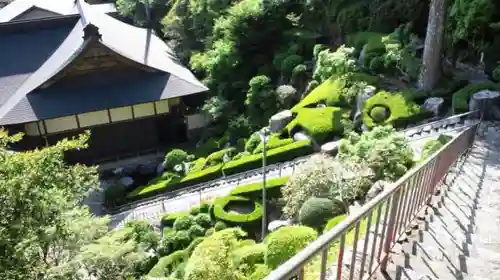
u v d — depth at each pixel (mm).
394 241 5043
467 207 6789
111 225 18031
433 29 17031
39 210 7340
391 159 11289
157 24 37094
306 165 12617
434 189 7059
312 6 25594
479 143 12383
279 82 24703
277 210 15867
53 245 7785
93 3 43312
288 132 19938
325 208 10414
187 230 15289
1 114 22391
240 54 25906
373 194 10219
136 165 24250
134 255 8484
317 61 22391
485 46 17953
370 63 20219
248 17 25016
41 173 7555
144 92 24141
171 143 26172
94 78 24391
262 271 7109
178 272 11219
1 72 25438
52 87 23641
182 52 31656
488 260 5148
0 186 7020
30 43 27219
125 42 27969
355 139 14516
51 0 35688
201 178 20422
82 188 8758
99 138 24500
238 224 15188
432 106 16844
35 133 23172
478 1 16750
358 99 18688
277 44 26188
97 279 8180
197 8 30500
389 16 22531
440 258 5133
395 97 17812
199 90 24766
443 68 19016
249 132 23234
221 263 6969
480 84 16234
